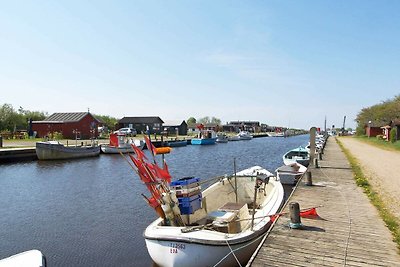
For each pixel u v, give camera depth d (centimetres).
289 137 12562
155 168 849
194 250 718
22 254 675
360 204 1122
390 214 1002
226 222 888
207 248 716
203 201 1073
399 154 3344
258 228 821
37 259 655
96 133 6347
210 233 756
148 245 770
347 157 2941
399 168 2238
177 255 729
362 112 8844
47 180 2328
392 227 855
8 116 6506
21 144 4112
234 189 1324
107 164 3228
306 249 700
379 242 743
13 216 1428
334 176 1791
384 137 5753
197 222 959
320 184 1530
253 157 4272
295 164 2186
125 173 2662
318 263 632
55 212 1490
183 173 2791
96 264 938
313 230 827
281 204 1063
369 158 2912
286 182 1936
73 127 5900
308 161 2591
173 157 4175
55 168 2927
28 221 1354
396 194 1349
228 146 6469
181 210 888
